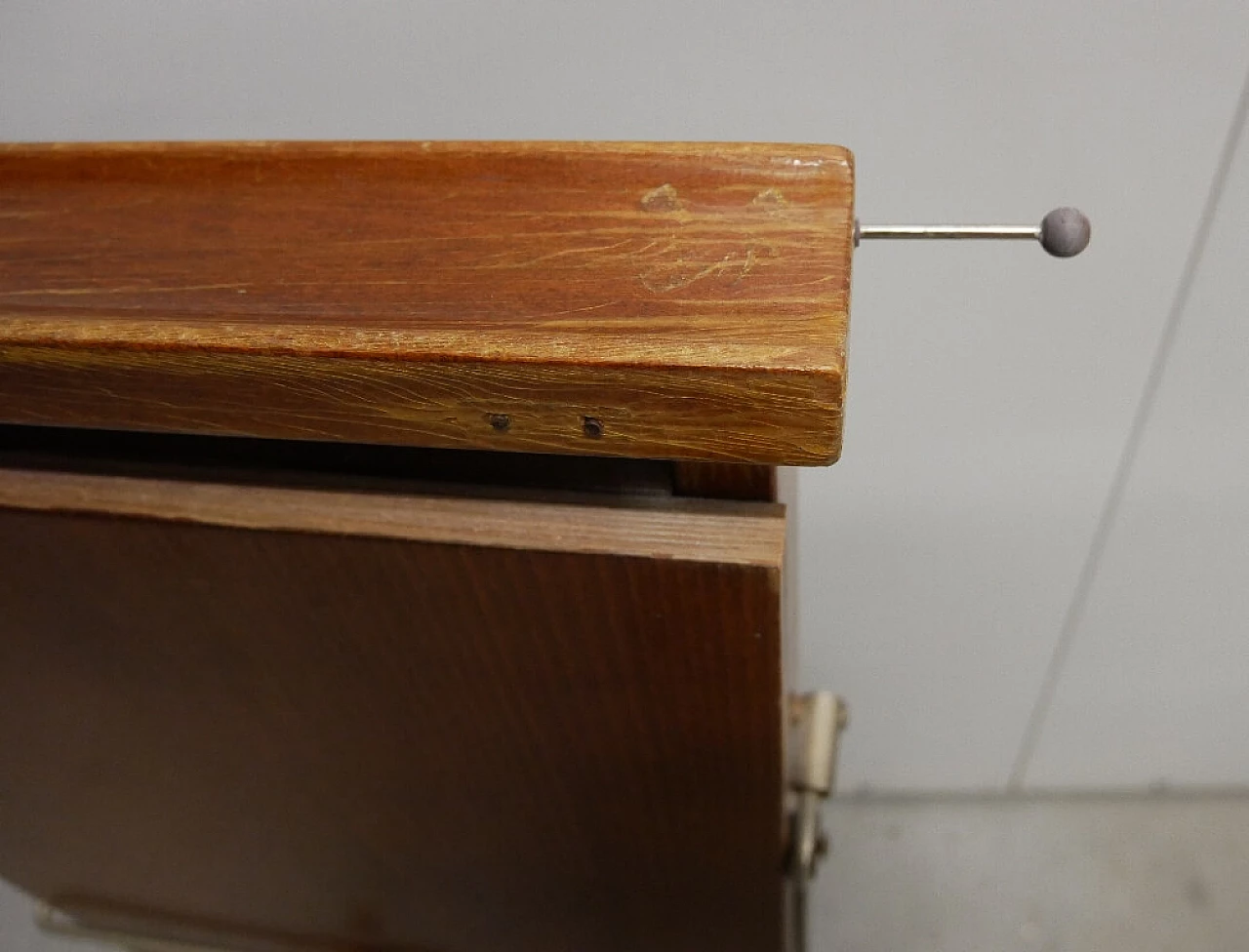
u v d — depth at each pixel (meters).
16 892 1.07
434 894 0.70
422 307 0.33
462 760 0.53
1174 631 0.90
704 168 0.36
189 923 0.80
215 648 0.47
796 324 0.31
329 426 0.34
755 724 0.45
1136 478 0.75
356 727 0.51
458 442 0.34
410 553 0.38
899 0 0.50
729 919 0.68
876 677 1.00
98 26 0.52
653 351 0.30
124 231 0.38
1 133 0.57
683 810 0.54
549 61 0.53
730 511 0.37
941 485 0.77
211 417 0.35
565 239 0.35
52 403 0.35
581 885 0.65
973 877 1.09
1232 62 0.51
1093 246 0.60
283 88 0.55
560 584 0.38
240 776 0.58
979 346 0.66
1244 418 0.69
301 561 0.40
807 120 0.56
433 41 0.53
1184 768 1.08
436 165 0.37
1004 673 0.97
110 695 0.52
